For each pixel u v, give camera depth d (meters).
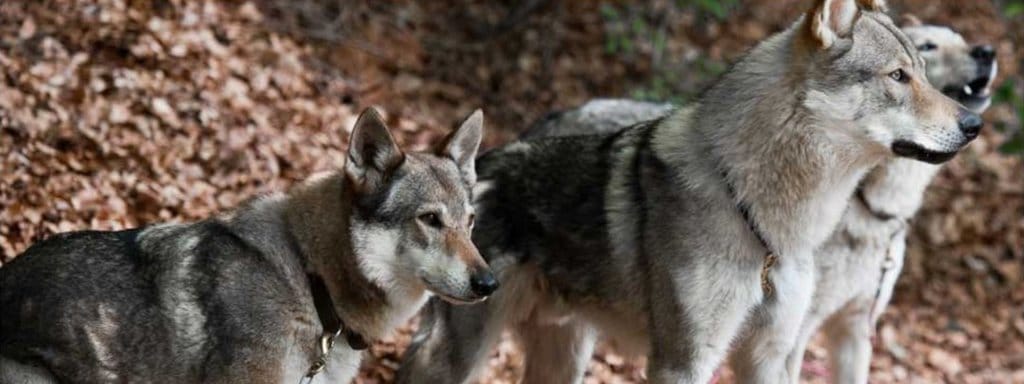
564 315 9.56
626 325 9.22
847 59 8.39
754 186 8.50
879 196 9.72
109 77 12.79
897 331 14.16
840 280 9.84
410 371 9.36
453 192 7.83
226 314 7.47
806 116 8.41
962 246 16.03
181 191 11.64
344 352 7.96
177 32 14.02
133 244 7.65
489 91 16.45
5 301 7.43
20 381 7.33
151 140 12.14
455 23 17.50
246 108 13.21
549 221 9.20
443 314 9.29
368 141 7.70
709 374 8.83
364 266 7.70
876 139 8.43
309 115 13.77
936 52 11.27
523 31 17.59
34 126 11.62
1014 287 15.53
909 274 15.34
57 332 7.35
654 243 8.71
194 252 7.59
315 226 7.75
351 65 15.50
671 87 17.50
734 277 8.59
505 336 11.62
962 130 8.43
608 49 17.02
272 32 15.17
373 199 7.68
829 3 8.35
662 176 8.74
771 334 8.91
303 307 7.68
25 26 13.12
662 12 18.58
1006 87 14.72
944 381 13.33
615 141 9.22
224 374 7.49
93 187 11.17
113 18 13.80
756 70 8.63
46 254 7.51
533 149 9.45
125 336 7.45
